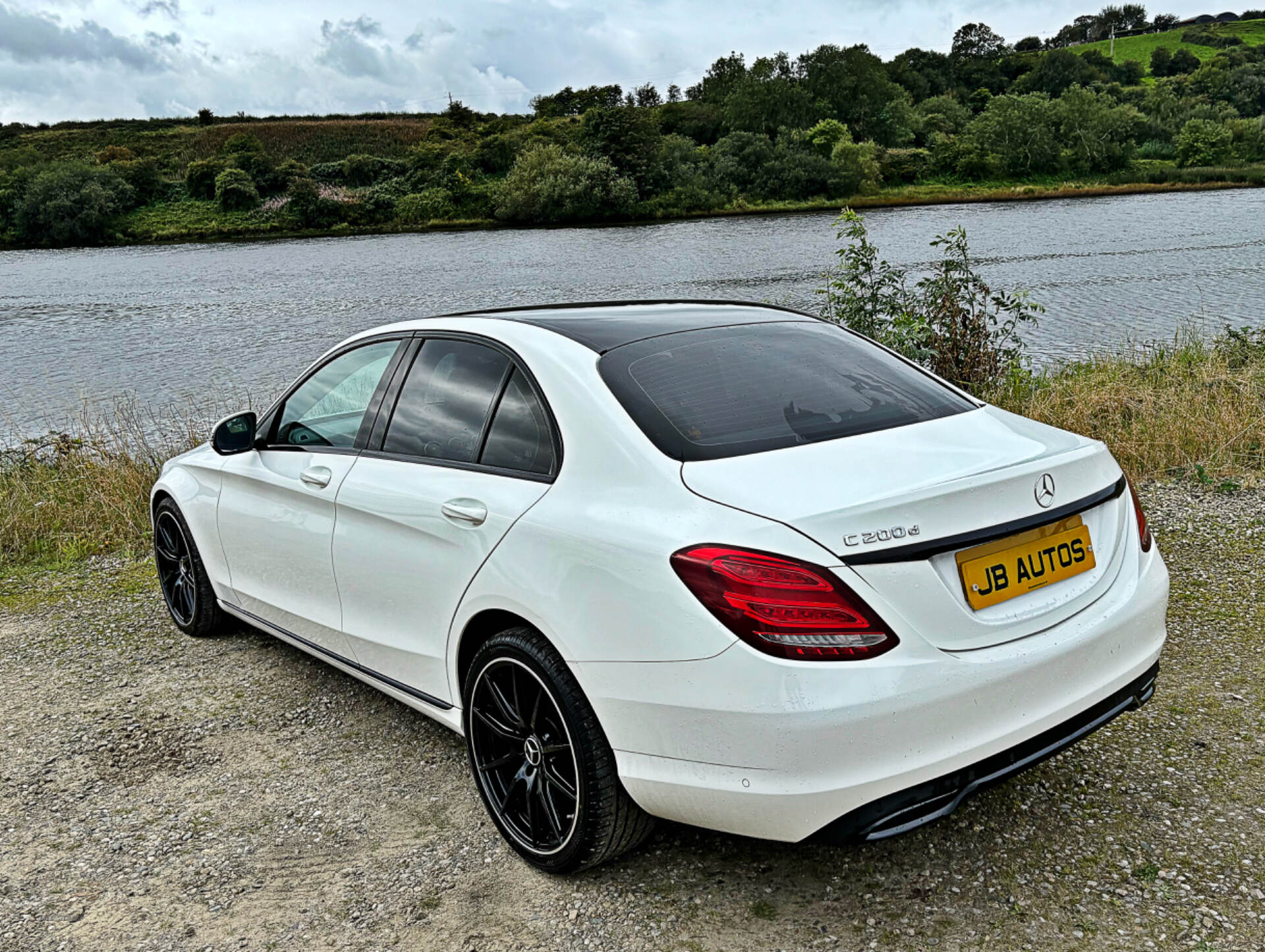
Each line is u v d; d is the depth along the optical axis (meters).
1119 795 2.90
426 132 120.19
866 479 2.29
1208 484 6.13
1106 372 8.95
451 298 32.84
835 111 116.69
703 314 3.30
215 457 4.30
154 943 2.52
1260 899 2.40
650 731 2.29
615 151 87.31
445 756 3.47
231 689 4.16
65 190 86.75
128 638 4.91
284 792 3.28
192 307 34.69
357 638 3.38
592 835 2.51
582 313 3.26
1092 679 2.43
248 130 121.62
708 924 2.45
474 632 2.87
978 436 2.62
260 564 3.94
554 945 2.42
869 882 2.58
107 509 7.29
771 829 2.17
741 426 2.54
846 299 8.87
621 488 2.44
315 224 89.00
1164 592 2.68
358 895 2.68
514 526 2.62
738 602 2.11
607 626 2.33
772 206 87.38
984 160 98.31
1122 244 38.53
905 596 2.14
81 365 21.91
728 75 130.75
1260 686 3.52
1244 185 88.06
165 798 3.29
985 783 2.25
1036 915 2.40
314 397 3.74
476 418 2.96
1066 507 2.43
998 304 8.73
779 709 2.07
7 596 5.86
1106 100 104.94
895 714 2.09
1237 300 20.98
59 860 2.94
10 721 4.00
